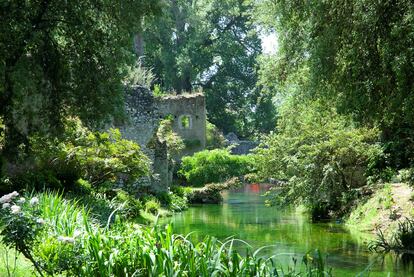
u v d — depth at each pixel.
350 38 10.41
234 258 5.92
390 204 15.64
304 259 6.66
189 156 35.91
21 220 5.64
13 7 12.41
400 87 9.05
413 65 9.02
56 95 14.06
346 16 10.46
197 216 20.20
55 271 6.14
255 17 15.82
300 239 14.18
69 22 13.62
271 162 19.44
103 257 5.92
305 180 18.23
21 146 15.06
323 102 13.23
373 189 17.64
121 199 17.41
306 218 19.31
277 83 15.60
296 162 18.41
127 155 17.64
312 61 11.54
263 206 24.69
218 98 52.12
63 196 14.16
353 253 12.09
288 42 13.59
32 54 13.59
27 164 16.16
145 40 48.41
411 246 12.35
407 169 14.76
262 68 16.44
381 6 9.60
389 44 9.38
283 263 10.85
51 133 14.28
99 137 16.92
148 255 5.91
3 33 12.27
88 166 17.31
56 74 13.97
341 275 9.80
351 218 17.20
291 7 12.30
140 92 24.11
